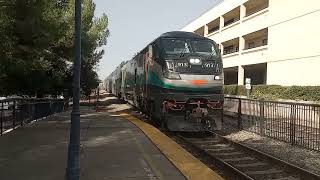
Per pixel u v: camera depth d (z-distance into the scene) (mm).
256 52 47500
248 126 19359
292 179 10227
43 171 9070
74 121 7840
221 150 14336
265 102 17703
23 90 28000
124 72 38375
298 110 15250
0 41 16625
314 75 35781
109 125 18406
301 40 37750
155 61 18750
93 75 47750
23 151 11438
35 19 17719
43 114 23562
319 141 14109
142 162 10320
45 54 24578
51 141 13266
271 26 43625
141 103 24344
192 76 17391
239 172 10250
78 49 7809
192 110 17188
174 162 10320
